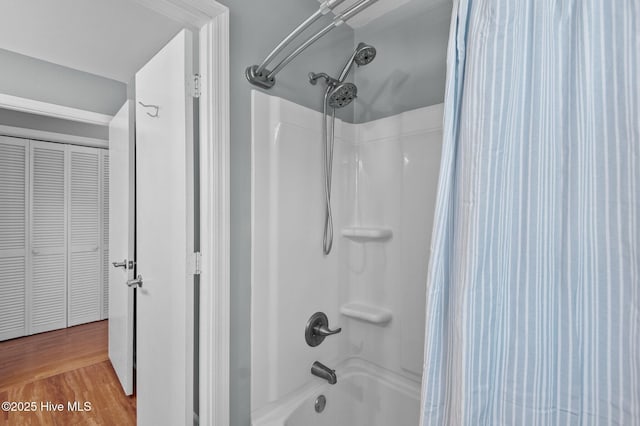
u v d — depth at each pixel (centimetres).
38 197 300
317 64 144
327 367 136
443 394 67
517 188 60
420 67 141
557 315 58
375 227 152
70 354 262
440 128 129
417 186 136
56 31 162
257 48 117
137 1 91
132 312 200
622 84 52
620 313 52
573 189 57
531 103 59
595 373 54
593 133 55
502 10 60
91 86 234
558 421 57
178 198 107
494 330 60
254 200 114
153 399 128
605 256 53
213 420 102
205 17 100
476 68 62
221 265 103
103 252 338
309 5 139
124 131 195
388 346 146
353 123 164
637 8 50
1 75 199
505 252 60
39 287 301
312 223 138
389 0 147
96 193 333
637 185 50
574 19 57
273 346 120
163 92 116
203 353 104
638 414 50
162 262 118
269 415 119
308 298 136
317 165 139
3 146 282
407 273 139
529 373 58
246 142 113
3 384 219
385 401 142
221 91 102
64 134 310
